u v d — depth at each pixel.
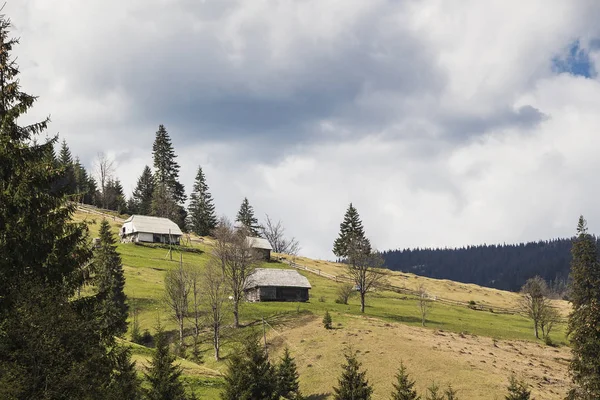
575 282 69.31
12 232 25.30
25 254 25.52
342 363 72.50
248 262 94.94
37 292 24.09
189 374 57.28
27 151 27.31
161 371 43.09
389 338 81.25
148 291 100.88
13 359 22.80
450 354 75.69
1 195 25.59
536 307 105.44
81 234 29.23
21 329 22.88
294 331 86.44
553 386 66.88
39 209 27.02
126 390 29.55
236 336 85.81
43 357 22.92
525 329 108.62
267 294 109.50
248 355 48.53
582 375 47.00
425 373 67.94
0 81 27.55
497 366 72.44
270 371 48.78
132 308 92.75
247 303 103.44
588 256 68.56
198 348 81.38
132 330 80.62
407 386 54.25
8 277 24.77
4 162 26.17
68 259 27.78
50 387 22.75
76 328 24.52
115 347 30.58
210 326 87.56
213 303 84.94
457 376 66.88
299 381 68.31
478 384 64.44
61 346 23.50
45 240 26.56
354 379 56.41
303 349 78.75
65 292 27.00
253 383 46.28
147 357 58.19
